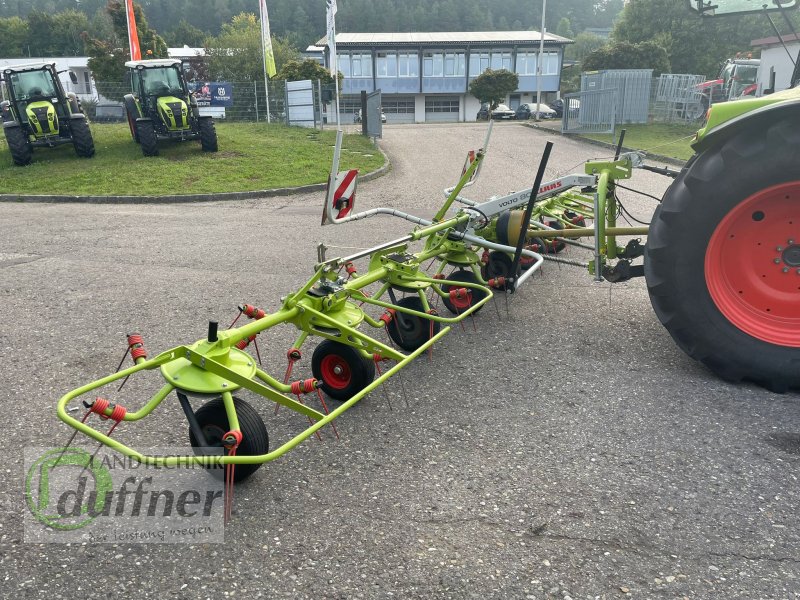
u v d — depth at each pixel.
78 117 15.91
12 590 2.34
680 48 42.06
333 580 2.37
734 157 3.56
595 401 3.73
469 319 5.23
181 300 5.78
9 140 15.12
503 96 46.50
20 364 4.36
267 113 26.47
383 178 14.98
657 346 4.56
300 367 4.34
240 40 43.66
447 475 3.03
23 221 10.18
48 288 6.18
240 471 2.90
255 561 2.48
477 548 2.53
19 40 78.94
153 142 16.12
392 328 4.59
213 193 12.65
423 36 55.25
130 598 2.30
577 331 4.90
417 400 3.82
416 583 2.35
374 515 2.74
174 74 17.16
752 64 22.58
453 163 17.23
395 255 4.54
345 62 52.66
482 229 5.62
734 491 2.86
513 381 4.04
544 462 3.12
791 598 2.25
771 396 3.75
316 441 3.37
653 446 3.24
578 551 2.50
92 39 38.12
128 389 3.97
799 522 2.65
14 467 3.13
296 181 13.91
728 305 3.79
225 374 2.83
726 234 3.75
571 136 23.88
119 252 7.79
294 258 7.40
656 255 3.80
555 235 5.18
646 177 13.85
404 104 54.88
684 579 2.35
